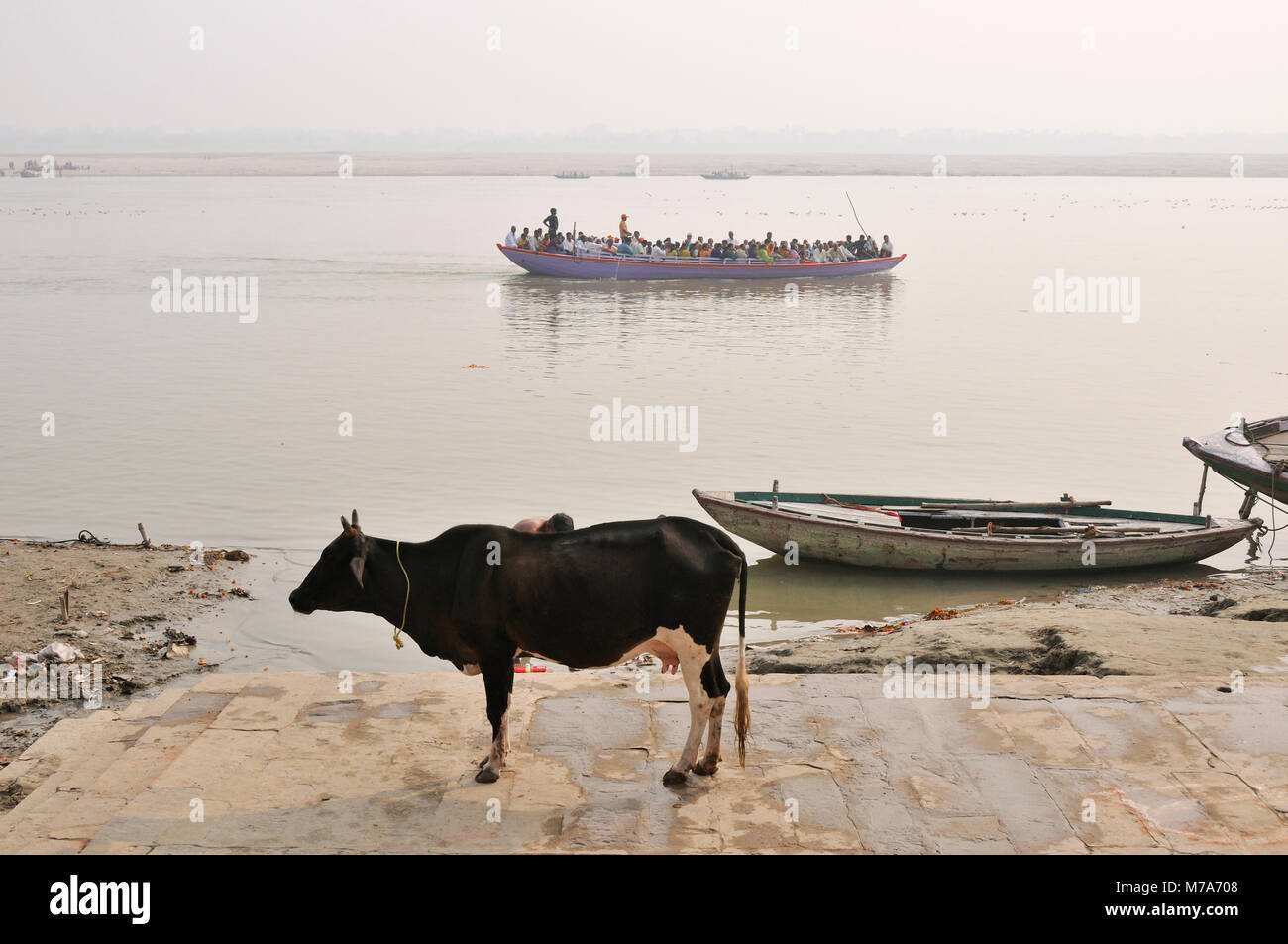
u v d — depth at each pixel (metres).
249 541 19.39
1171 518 20.16
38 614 15.54
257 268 61.81
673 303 50.59
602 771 8.30
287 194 159.12
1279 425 25.31
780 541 19.48
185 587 16.89
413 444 25.92
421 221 102.62
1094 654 11.27
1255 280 58.50
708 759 8.17
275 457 24.75
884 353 38.31
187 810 7.68
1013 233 91.81
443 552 8.42
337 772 8.27
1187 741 8.65
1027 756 8.45
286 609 16.17
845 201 146.50
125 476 23.23
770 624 16.58
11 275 57.34
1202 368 35.34
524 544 8.20
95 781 8.25
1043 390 32.19
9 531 19.86
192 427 27.39
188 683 13.59
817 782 8.08
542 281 57.41
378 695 9.68
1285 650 11.32
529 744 8.75
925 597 17.88
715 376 34.16
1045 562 18.84
